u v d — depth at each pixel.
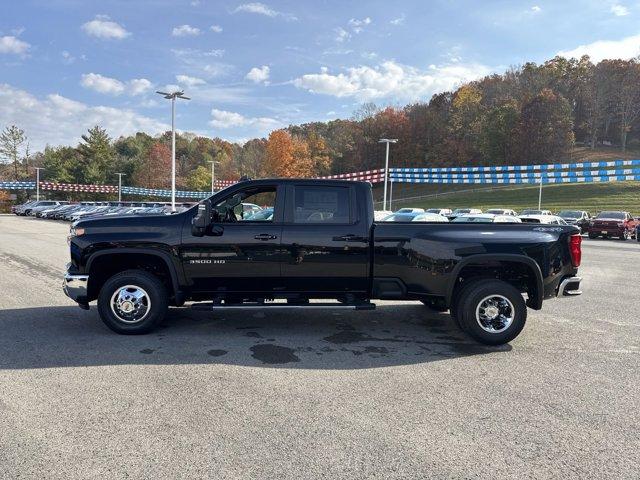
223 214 5.88
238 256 5.58
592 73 109.88
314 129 133.50
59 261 12.66
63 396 3.93
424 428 3.44
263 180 5.73
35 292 8.36
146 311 5.69
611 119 108.62
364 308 5.59
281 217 5.66
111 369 4.58
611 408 3.83
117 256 5.68
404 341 5.72
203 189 91.19
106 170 96.12
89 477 2.76
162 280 6.03
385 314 7.14
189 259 5.58
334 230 5.61
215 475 2.80
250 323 6.47
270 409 3.73
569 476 2.84
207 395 3.99
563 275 5.67
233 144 131.50
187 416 3.59
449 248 5.49
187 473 2.82
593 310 7.53
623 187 62.81
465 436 3.33
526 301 5.87
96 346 5.29
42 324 6.21
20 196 88.50
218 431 3.36
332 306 5.61
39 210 47.59
